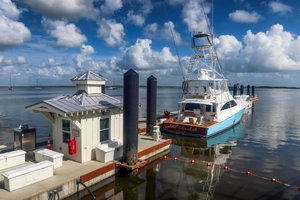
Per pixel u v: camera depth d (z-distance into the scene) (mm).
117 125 11789
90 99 11039
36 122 27219
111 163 10195
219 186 10203
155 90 15945
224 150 16125
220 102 20609
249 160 13914
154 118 16047
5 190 7555
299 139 19359
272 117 31812
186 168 12391
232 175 11477
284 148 16641
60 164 9703
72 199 8555
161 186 10195
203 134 18453
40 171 8281
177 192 9641
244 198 9133
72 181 8508
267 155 14938
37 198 7391
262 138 19656
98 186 9578
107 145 10891
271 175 11523
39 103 10070
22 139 10938
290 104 52188
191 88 21984
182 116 21078
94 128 10547
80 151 10047
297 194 9492
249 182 10648
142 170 11945
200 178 11086
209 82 21438
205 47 21484
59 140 10844
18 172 7711
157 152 13664
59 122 10695
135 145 10648
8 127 24172
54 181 8297
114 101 11898
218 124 19609
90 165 9875
